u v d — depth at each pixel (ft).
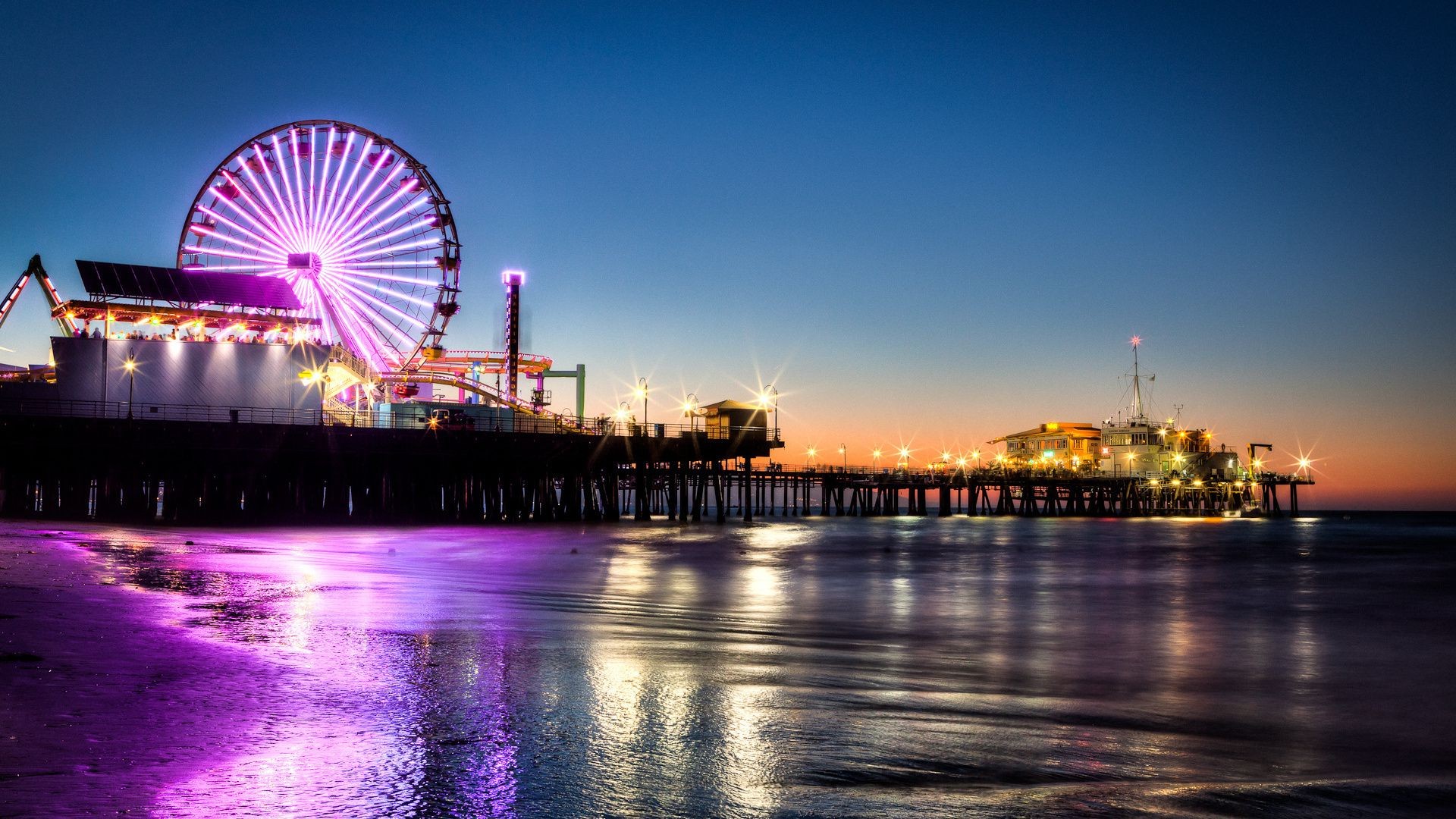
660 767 37.52
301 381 247.09
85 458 219.41
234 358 243.81
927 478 474.08
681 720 45.42
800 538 245.65
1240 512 506.48
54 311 246.68
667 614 88.84
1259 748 45.96
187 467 228.43
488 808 32.35
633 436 281.74
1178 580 139.54
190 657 55.31
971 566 160.86
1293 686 62.39
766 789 35.27
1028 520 437.58
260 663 54.70
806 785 35.86
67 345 235.61
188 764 35.45
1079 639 80.74
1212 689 60.44
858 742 42.50
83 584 87.92
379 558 140.05
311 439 230.07
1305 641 82.17
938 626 87.45
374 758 37.40
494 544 180.45
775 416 306.76
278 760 36.60
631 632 75.15
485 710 45.93
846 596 110.83
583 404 405.39
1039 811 33.71
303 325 259.39
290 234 273.33
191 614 72.84
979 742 43.55
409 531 216.54
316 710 44.55
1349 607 107.24
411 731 41.60
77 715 41.19
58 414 233.35
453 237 290.97
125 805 30.94
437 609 84.53
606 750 39.73
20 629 61.46
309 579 103.86
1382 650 77.41
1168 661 70.59
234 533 187.52
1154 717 51.93
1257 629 89.35
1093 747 44.01
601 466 297.94
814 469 457.68
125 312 247.70
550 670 56.70
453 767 36.60
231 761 36.14
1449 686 62.75
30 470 224.53
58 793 31.63
